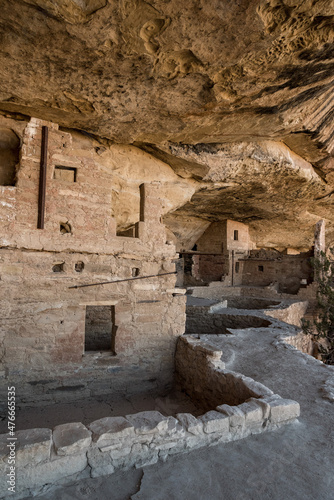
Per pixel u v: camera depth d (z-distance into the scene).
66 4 3.23
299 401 3.79
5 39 3.78
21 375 4.45
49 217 4.63
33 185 4.55
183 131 7.09
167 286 5.57
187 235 16.98
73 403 4.75
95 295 4.96
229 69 4.67
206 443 2.79
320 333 8.66
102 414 4.53
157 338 5.45
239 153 8.89
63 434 2.39
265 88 5.38
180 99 5.46
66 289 4.75
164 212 10.26
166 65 4.46
